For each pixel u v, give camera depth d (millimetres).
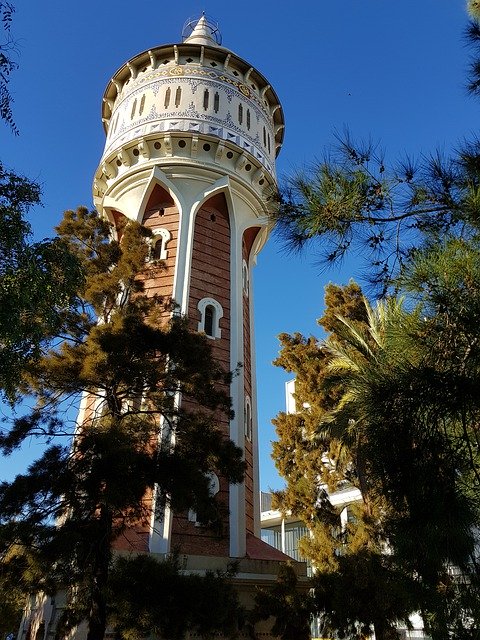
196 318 26047
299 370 27406
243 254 31281
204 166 29531
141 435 15195
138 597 13117
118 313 17516
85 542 13695
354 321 24938
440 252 5863
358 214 7422
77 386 16531
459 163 7250
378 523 18891
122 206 30078
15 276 10398
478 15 9383
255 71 34531
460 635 6215
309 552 21516
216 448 15898
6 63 10164
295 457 26000
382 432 5922
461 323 5535
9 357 11281
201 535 20844
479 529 5980
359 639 16828
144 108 31422
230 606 13859
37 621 20594
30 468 14305
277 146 37250
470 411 5602
